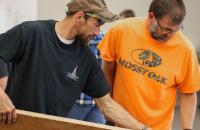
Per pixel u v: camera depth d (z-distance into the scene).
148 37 1.91
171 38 1.88
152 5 1.82
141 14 5.66
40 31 1.56
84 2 1.50
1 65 1.57
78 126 1.34
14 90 1.59
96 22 1.52
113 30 1.99
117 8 5.59
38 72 1.56
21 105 1.58
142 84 1.92
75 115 2.34
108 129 1.35
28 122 1.35
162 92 1.93
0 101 1.36
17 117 1.35
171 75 1.92
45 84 1.58
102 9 1.50
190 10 5.85
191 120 2.06
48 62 1.57
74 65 1.63
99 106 1.78
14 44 1.51
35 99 1.57
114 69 2.05
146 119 1.94
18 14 3.07
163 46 1.90
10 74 1.62
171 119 2.05
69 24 1.56
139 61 1.92
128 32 1.94
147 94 1.93
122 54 1.95
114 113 1.75
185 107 2.06
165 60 1.91
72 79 1.63
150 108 1.95
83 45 1.65
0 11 2.86
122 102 1.96
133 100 1.93
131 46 1.93
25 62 1.56
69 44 1.61
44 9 5.19
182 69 1.93
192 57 1.93
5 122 1.36
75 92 1.66
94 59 1.69
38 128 1.35
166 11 1.74
